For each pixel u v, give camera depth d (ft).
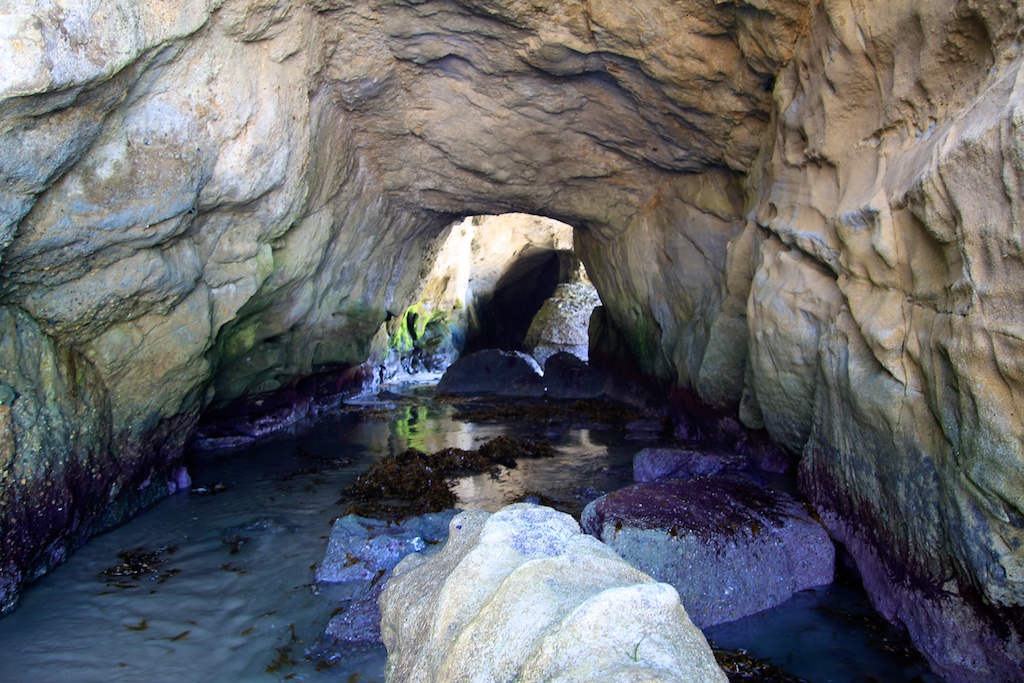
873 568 13.02
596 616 6.66
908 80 11.83
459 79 20.44
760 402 17.47
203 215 16.11
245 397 26.96
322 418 34.04
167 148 13.53
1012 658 9.38
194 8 12.66
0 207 10.52
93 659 10.82
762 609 13.04
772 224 16.55
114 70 10.91
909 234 11.12
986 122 8.79
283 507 18.53
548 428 31.19
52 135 10.62
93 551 15.05
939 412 10.20
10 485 12.09
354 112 21.02
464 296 61.72
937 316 10.26
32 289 12.80
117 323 15.12
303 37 16.43
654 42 17.25
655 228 25.76
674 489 16.06
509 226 61.87
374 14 17.20
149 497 18.44
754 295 16.78
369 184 24.75
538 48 17.92
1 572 11.93
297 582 13.85
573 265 67.26
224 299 18.15
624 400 37.52
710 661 6.56
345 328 30.48
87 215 12.42
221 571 14.29
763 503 15.28
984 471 9.11
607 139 22.77
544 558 8.30
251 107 15.39
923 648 11.10
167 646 11.32
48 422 13.20
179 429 18.76
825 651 11.52
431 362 55.47
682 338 24.93
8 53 9.14
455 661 7.52
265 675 10.57
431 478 21.02
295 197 18.69
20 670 10.41
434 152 23.68
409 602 10.02
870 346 12.01
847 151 13.85
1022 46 9.21
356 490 19.98
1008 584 9.07
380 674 10.64
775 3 14.96
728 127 19.26
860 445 13.06
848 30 13.12
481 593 8.45
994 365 8.70
